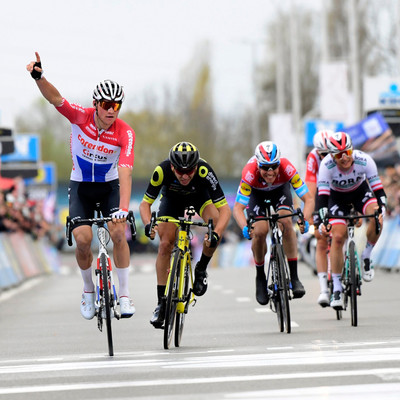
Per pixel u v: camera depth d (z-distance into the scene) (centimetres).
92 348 2841
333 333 2931
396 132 7625
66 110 2597
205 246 2758
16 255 7550
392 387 1881
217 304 4366
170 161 2691
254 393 1878
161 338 3062
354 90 9356
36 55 2544
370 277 3400
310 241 5969
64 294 5700
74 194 2705
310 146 8662
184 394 1902
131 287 6056
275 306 3122
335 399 1781
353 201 3459
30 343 3075
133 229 2589
